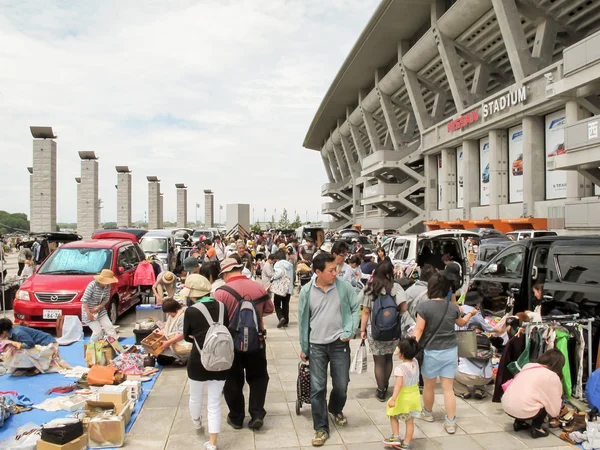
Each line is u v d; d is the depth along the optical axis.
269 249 23.03
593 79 15.38
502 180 27.73
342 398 5.08
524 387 4.81
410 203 39.22
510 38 24.78
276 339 9.57
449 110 43.66
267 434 4.99
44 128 36.81
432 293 5.10
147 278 11.79
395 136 46.91
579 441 4.67
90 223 45.09
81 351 8.41
